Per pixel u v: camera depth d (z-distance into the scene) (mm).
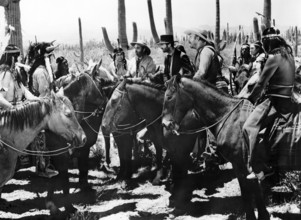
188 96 5809
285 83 5230
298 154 5215
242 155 5488
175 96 5852
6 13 10922
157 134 7281
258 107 5297
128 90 7273
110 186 8289
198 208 6754
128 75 8148
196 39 6789
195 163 8906
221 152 5754
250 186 5531
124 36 15180
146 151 10062
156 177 8383
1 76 6629
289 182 7168
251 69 8617
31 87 6754
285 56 5184
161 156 8438
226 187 7898
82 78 7383
